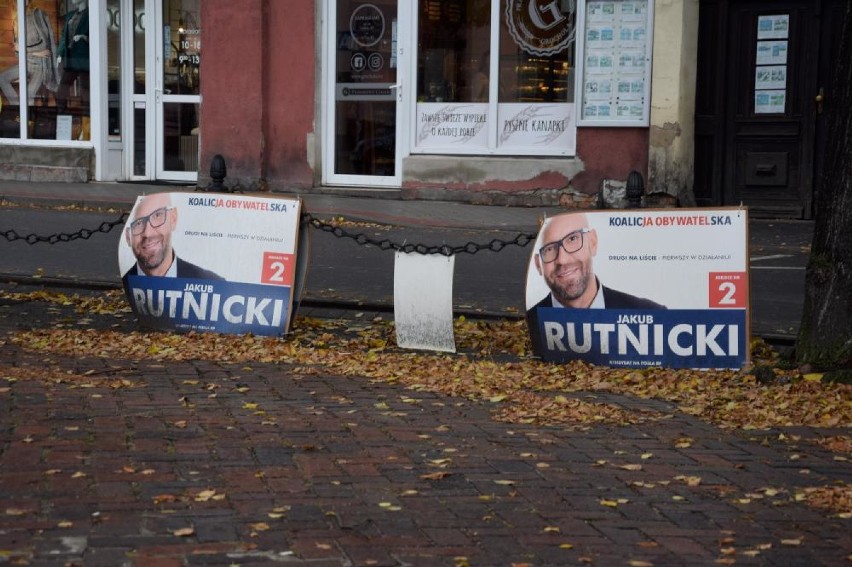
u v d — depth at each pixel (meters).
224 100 18.28
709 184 16.44
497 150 17.14
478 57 17.16
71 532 4.86
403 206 16.61
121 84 19.48
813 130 15.82
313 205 16.39
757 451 6.44
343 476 5.74
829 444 6.58
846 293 8.05
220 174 10.16
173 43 19.30
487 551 4.79
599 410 7.21
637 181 8.98
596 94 16.39
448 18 17.28
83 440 6.21
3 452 5.95
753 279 11.81
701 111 16.38
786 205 16.05
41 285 11.41
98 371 7.98
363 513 5.20
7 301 10.66
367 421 6.84
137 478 5.59
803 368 8.13
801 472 6.03
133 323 9.91
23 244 13.34
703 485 5.77
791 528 5.18
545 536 4.99
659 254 8.44
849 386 7.79
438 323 8.98
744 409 7.34
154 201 9.56
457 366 8.44
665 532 5.08
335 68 17.94
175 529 4.92
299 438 6.40
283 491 5.48
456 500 5.43
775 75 15.98
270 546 4.76
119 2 19.33
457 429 6.72
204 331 9.45
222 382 7.76
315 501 5.35
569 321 8.55
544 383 8.02
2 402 6.98
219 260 9.42
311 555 4.67
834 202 8.07
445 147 17.45
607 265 8.49
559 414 7.11
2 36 19.80
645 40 16.05
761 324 9.90
